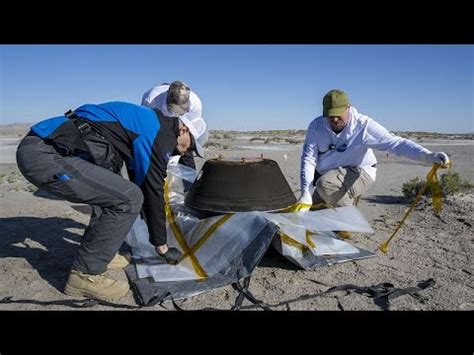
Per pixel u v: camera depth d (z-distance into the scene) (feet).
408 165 58.49
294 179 39.78
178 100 16.07
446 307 11.67
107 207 11.86
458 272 14.42
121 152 11.83
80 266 12.00
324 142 17.12
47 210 22.98
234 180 14.98
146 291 12.22
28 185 37.14
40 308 11.50
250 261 13.08
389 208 25.67
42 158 11.27
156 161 11.64
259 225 13.58
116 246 12.06
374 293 12.30
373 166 17.90
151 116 11.73
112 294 12.09
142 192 12.12
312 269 14.23
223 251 13.73
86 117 11.71
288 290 12.71
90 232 11.89
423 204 26.43
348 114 16.39
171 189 17.94
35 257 15.43
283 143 129.29
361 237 18.51
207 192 15.23
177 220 15.65
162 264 13.89
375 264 14.97
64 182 11.39
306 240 14.29
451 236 18.90
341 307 11.59
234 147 101.91
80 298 12.12
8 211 22.70
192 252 14.28
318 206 17.40
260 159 15.99
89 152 11.53
